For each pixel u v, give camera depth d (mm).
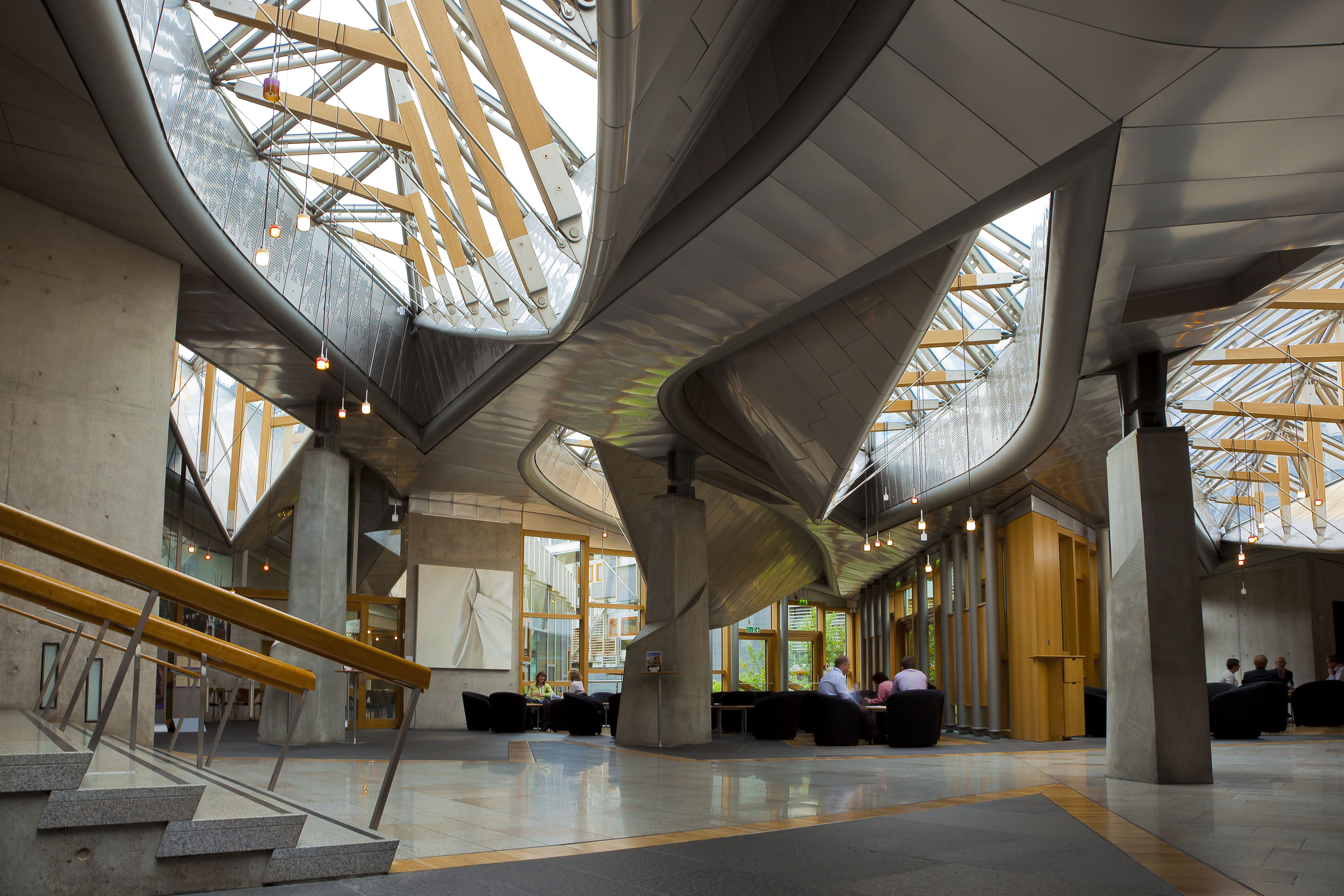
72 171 8797
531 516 25469
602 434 15672
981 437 16031
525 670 24875
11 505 8836
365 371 15234
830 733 15266
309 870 3893
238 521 21609
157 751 6016
